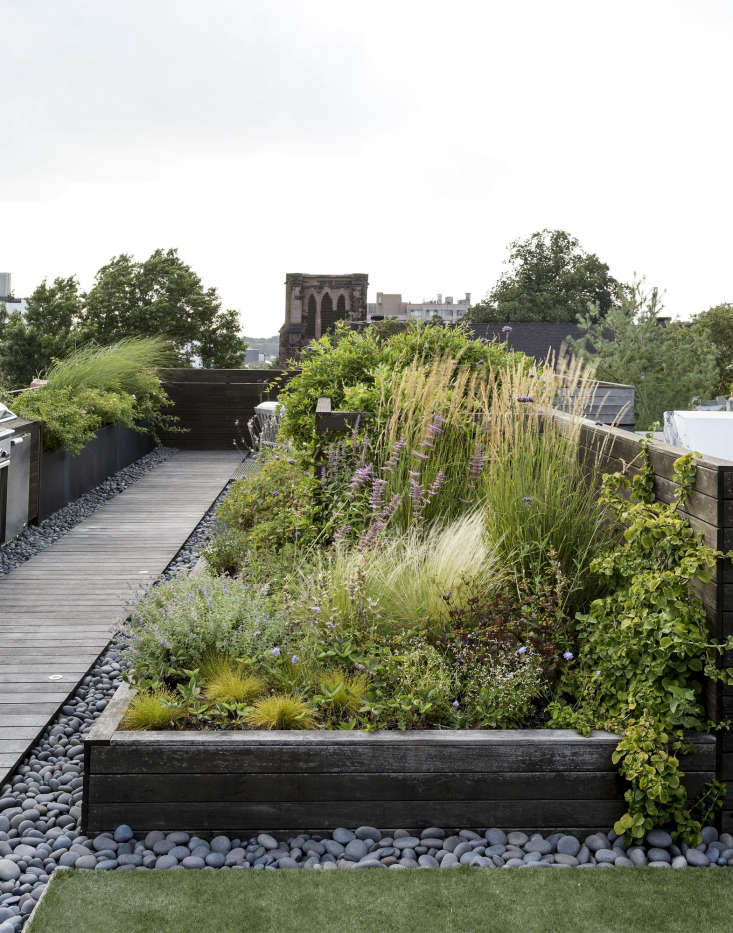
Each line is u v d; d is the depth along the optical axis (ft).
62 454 29.84
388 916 7.72
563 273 184.14
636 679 9.78
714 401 51.03
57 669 14.34
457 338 22.44
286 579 14.02
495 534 12.92
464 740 9.24
